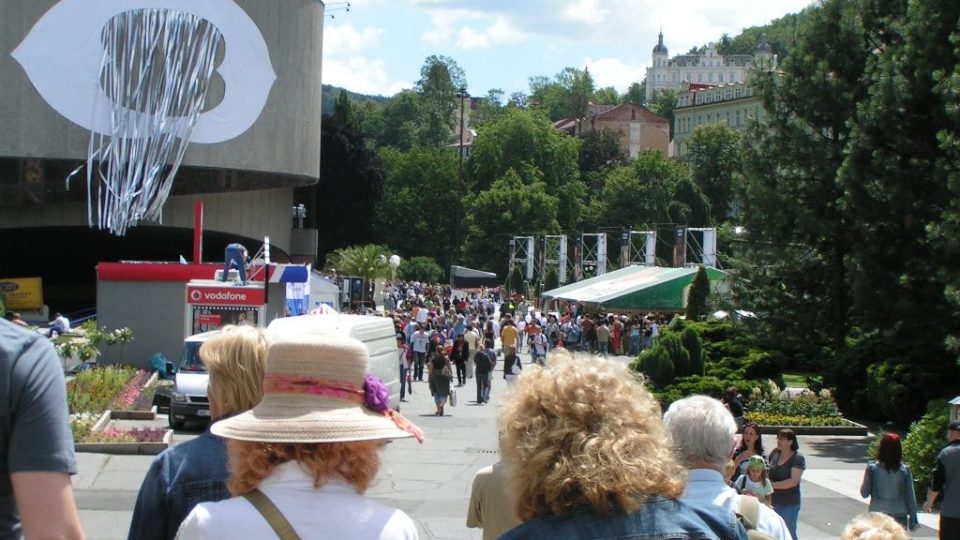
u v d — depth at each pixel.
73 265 73.88
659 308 55.28
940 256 27.45
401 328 41.28
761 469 10.84
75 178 57.41
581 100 192.50
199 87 57.75
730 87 169.38
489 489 6.45
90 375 28.22
